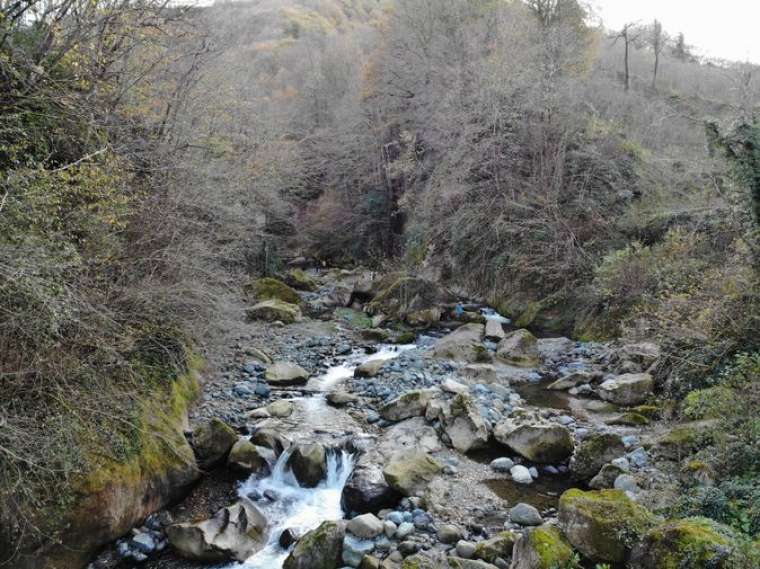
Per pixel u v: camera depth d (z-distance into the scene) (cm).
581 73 2027
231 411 834
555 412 862
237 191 1284
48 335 492
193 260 786
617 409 875
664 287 1102
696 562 409
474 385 954
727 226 1070
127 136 763
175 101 997
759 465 541
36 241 480
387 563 514
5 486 449
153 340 727
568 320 1358
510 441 739
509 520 591
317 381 1022
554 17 2295
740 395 630
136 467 566
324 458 686
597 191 1548
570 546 498
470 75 1873
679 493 562
